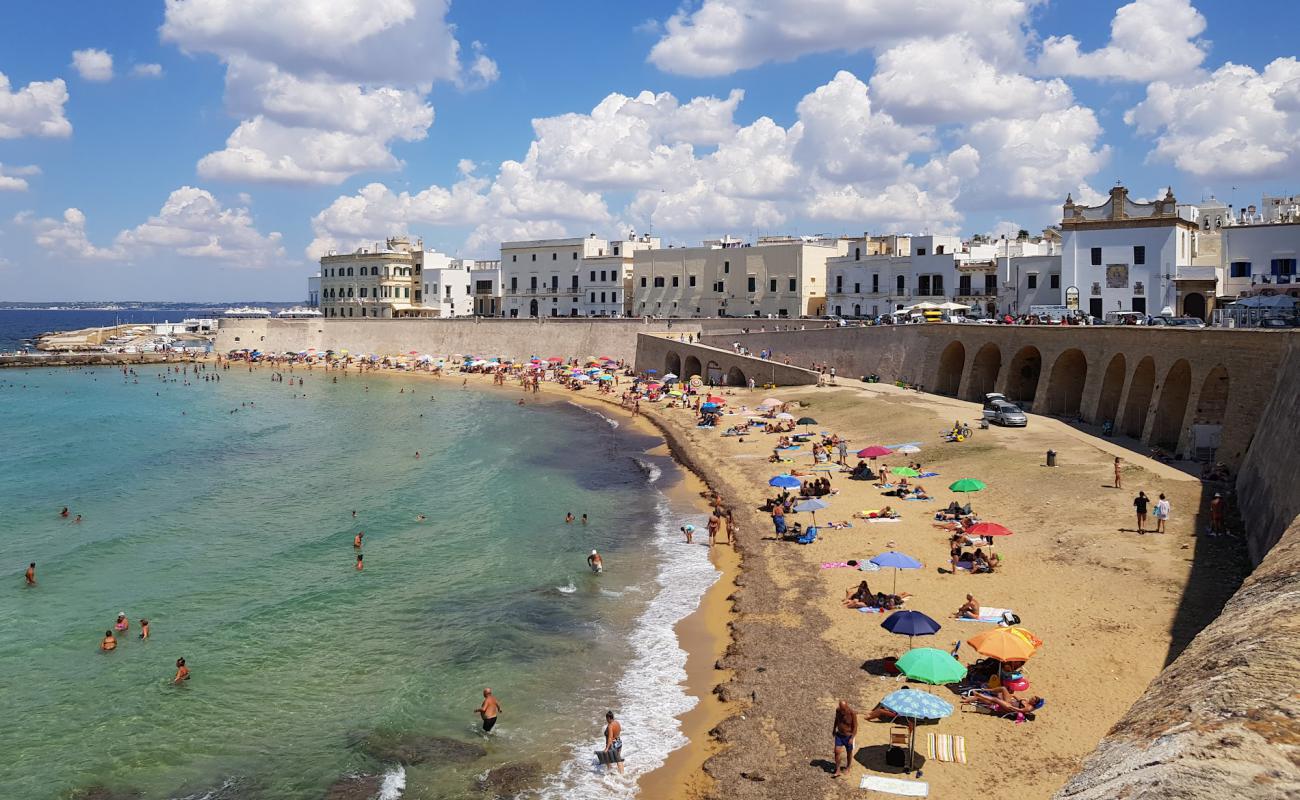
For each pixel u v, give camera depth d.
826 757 26.95
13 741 31.06
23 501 66.94
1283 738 7.87
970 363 86.38
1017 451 60.62
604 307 166.12
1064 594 36.72
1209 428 53.94
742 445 77.88
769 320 125.62
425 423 105.38
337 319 185.25
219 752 30.17
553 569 47.88
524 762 28.62
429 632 39.84
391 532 56.53
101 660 37.66
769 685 31.95
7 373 171.62
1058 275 103.88
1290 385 40.00
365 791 27.47
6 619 42.47
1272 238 84.56
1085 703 28.27
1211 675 9.90
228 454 86.25
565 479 71.25
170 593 45.84
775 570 44.41
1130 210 92.25
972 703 29.00
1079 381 75.44
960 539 44.31
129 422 108.94
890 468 61.91
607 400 118.38
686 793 26.23
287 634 40.00
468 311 197.50
